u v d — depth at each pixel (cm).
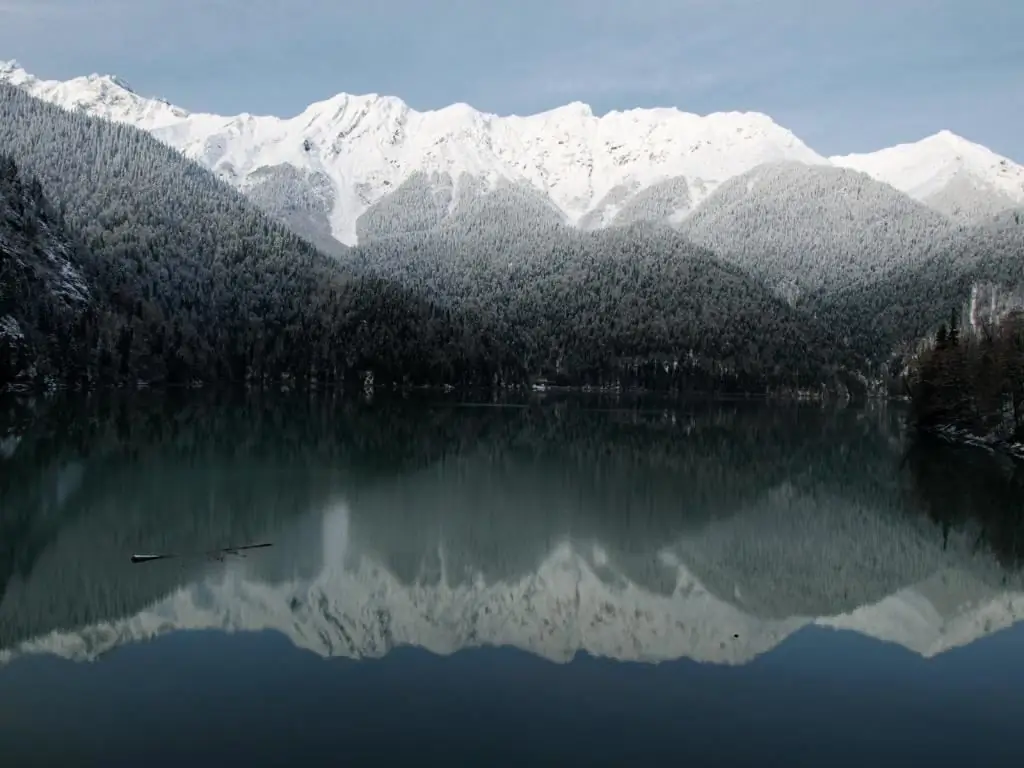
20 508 5453
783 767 2319
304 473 7375
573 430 12800
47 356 15700
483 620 3644
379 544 4956
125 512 5481
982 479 7944
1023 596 4138
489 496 6656
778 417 17412
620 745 2427
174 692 2748
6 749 2341
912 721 2611
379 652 3186
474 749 2384
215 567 4325
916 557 4931
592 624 3619
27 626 3362
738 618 3738
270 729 2491
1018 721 2634
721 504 6550
